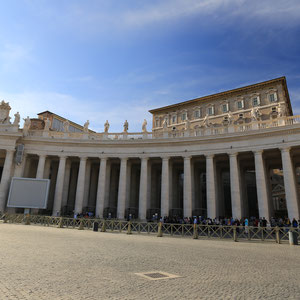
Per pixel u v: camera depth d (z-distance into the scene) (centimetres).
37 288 559
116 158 3706
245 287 640
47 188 3341
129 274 726
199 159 3488
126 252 1126
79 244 1316
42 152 3603
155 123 6919
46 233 1808
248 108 5544
